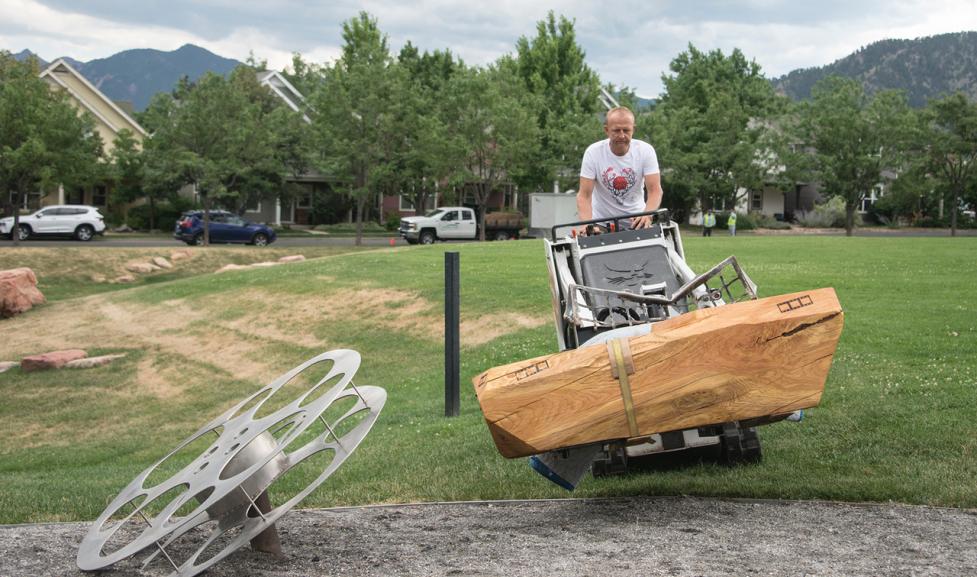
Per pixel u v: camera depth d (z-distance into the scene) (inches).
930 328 477.7
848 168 2345.0
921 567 175.2
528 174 2359.7
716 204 2773.1
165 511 190.5
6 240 1863.9
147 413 644.1
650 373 201.5
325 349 738.2
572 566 182.2
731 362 201.5
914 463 262.2
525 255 1118.4
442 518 234.1
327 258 1219.2
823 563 178.7
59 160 1672.0
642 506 232.5
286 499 278.2
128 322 955.3
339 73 1958.7
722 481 247.3
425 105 2123.5
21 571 194.9
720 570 175.6
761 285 682.2
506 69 2362.2
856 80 2768.2
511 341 628.7
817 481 244.4
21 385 732.0
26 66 1781.5
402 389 549.6
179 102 2023.9
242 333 836.0
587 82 2765.7
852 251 1048.2
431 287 854.5
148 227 2214.6
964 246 1130.0
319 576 186.7
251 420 212.5
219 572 192.2
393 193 2187.5
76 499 302.8
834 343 201.5
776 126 2662.4
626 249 271.1
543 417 201.9
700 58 3260.3
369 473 313.3
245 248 1706.4
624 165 304.2
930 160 2347.4
